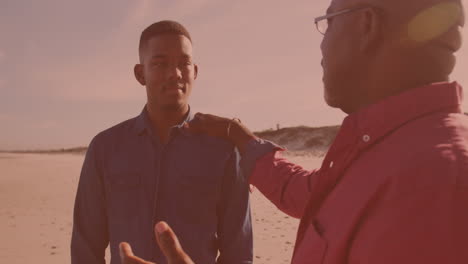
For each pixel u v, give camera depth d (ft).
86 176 5.95
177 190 5.69
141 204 5.70
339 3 2.89
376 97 2.65
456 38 2.48
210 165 5.74
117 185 5.78
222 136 5.39
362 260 2.06
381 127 2.41
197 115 5.71
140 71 6.21
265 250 19.49
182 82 5.78
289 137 165.17
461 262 1.75
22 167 84.17
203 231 5.72
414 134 2.20
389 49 2.52
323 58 3.09
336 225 2.31
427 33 2.41
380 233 1.97
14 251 19.83
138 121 5.97
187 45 5.84
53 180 55.57
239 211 5.89
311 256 2.45
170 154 5.78
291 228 24.21
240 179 5.88
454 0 2.48
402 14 2.45
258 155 4.77
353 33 2.76
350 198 2.30
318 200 2.76
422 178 1.90
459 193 1.80
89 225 6.01
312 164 72.28
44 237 22.77
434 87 2.38
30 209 32.12
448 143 2.00
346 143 2.64
